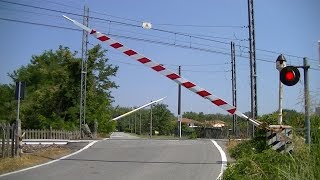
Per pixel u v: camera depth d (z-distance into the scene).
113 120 50.84
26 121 46.19
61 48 53.00
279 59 13.75
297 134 10.18
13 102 55.38
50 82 54.78
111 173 11.79
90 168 12.79
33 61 58.22
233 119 36.81
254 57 30.20
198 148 18.89
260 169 9.35
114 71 48.94
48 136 31.66
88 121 44.94
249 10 30.50
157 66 14.52
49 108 44.94
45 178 10.91
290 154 8.18
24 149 18.41
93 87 46.25
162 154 16.58
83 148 18.94
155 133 88.31
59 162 14.23
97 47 44.97
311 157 6.93
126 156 15.96
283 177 7.36
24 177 11.05
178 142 22.53
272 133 13.29
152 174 11.61
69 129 41.34
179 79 14.39
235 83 42.88
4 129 14.88
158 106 94.56
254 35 30.39
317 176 6.41
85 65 38.16
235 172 10.16
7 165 13.05
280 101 14.34
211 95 14.16
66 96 44.06
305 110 7.53
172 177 11.08
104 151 17.70
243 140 17.95
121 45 14.87
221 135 44.75
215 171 12.05
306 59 10.03
